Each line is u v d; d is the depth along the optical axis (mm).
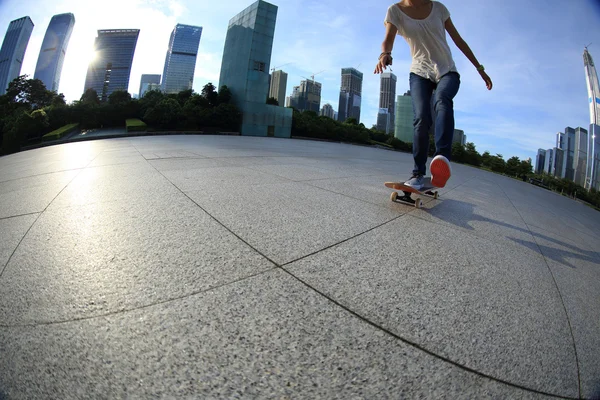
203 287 1245
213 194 2865
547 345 1080
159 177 3666
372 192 3672
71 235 1802
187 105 30219
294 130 36188
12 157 8250
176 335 966
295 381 828
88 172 4156
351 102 162875
